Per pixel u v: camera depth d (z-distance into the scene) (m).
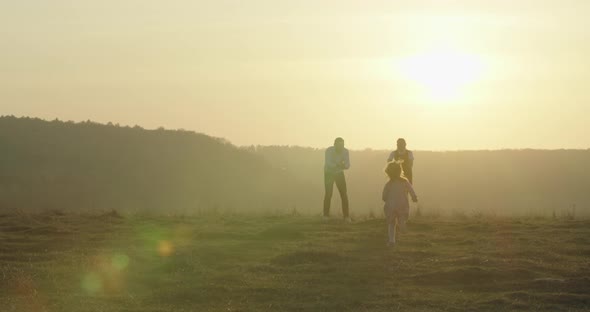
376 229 22.16
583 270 16.00
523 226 23.16
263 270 16.17
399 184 19.22
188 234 21.52
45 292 14.26
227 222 24.67
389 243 19.02
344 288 14.61
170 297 13.89
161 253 18.17
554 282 14.73
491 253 18.06
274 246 19.14
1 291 14.27
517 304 13.34
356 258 17.33
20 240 20.12
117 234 21.50
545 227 22.92
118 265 16.59
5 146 62.00
